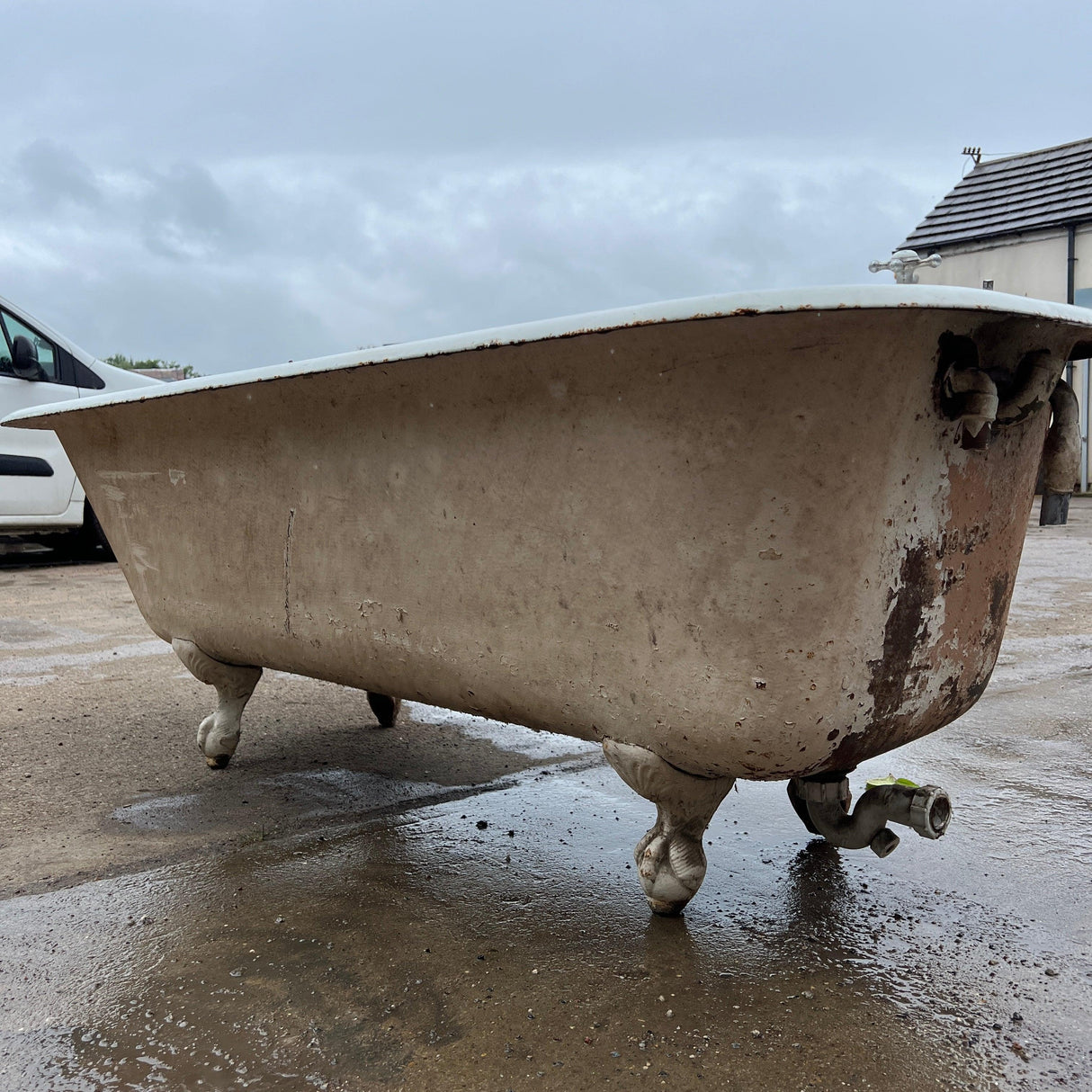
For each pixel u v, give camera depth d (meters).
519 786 2.58
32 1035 1.44
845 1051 1.38
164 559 2.46
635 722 1.54
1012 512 1.68
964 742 2.96
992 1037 1.42
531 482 1.59
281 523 2.09
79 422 2.53
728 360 1.29
